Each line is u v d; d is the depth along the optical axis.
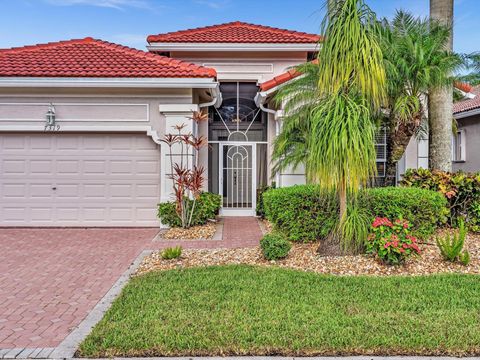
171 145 11.42
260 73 14.77
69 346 4.29
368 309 5.10
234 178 14.43
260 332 4.44
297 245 8.52
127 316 4.94
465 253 7.07
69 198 11.72
